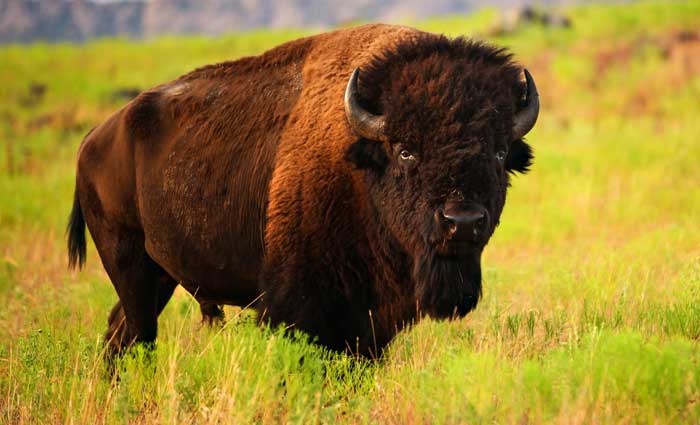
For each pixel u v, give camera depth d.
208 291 23.25
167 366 20.03
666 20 112.31
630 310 23.19
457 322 23.88
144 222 23.67
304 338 18.14
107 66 118.38
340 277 19.70
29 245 43.78
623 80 86.69
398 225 18.58
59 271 38.44
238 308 26.73
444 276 18.16
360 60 20.47
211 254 22.45
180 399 17.72
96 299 29.19
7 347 25.25
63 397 19.33
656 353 16.33
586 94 84.69
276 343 17.88
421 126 17.64
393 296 19.98
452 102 17.72
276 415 16.72
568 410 15.49
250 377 17.30
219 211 22.05
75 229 26.25
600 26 112.56
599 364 16.53
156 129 23.45
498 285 27.44
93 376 20.47
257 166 21.34
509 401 16.11
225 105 22.50
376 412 17.53
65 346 22.55
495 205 17.91
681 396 15.55
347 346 20.00
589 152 58.22
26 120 92.62
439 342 22.03
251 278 22.05
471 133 17.45
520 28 113.12
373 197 19.27
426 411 16.45
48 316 26.52
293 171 20.17
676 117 72.94
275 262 20.27
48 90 104.62
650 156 55.94
